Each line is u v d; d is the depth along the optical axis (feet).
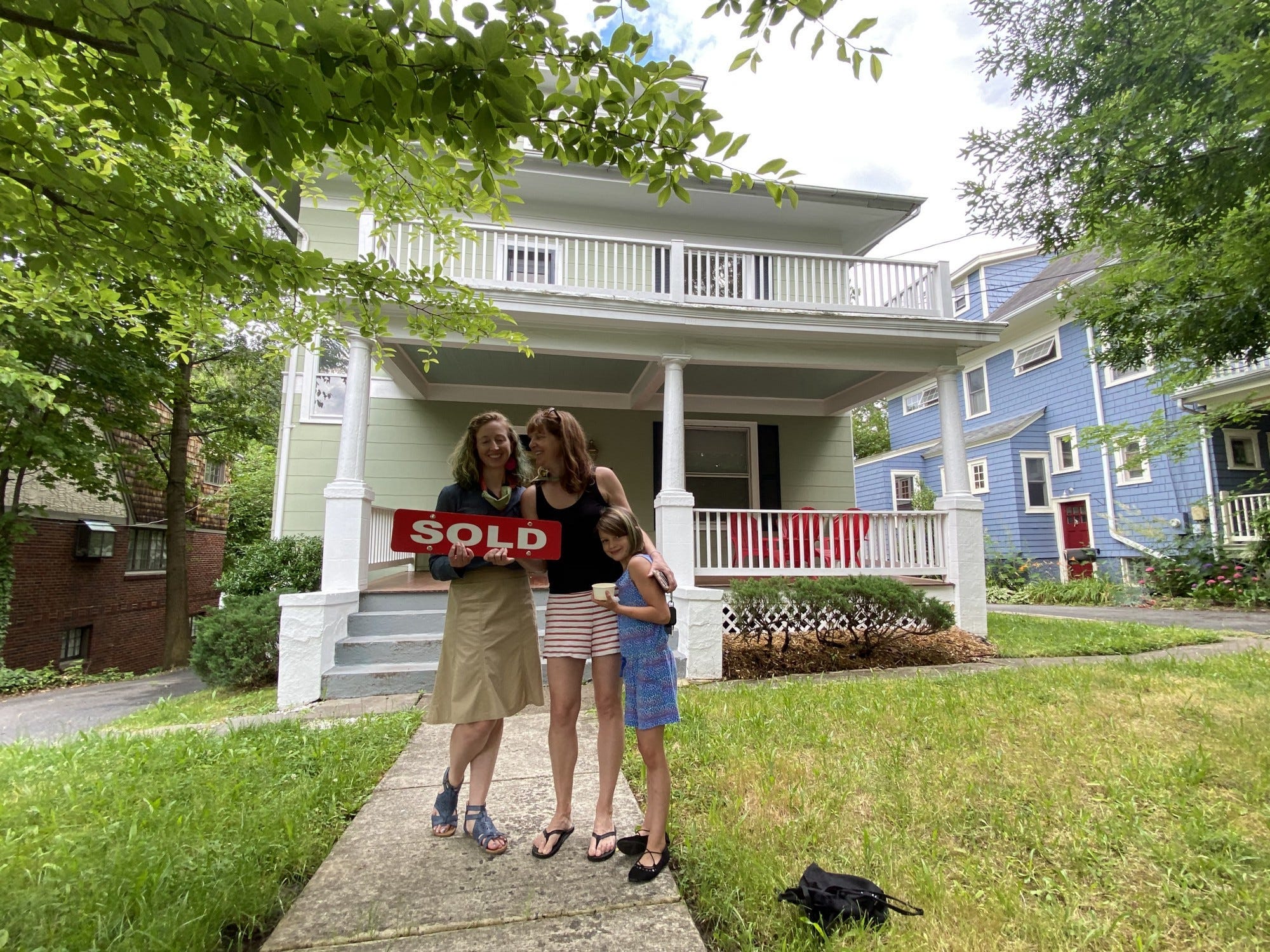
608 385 28.14
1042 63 18.06
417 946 5.56
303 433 26.91
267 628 17.97
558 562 7.47
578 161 6.64
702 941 5.63
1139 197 17.07
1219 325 19.93
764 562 25.54
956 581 22.39
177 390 31.24
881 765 9.51
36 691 25.86
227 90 5.33
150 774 9.72
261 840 7.18
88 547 35.17
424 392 27.30
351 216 27.45
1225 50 14.85
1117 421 42.45
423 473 27.35
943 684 14.71
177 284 9.48
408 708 14.24
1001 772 9.18
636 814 8.29
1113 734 10.66
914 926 5.77
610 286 28.71
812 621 19.40
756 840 7.32
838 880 6.17
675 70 5.89
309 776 9.68
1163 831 7.48
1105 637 22.84
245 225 8.63
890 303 23.82
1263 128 14.25
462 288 9.99
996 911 5.98
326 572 18.24
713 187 27.68
